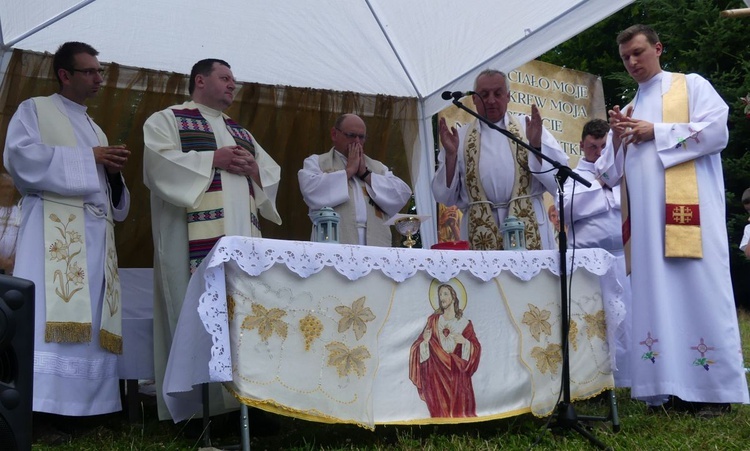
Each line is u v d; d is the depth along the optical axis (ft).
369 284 11.65
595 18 17.66
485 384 12.35
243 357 10.55
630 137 14.96
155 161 14.11
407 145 21.88
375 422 11.39
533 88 31.40
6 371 7.85
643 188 14.73
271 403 10.57
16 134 13.65
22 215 13.69
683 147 14.47
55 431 13.08
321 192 16.40
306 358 10.98
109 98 19.33
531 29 18.80
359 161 16.89
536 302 13.10
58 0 17.31
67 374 12.97
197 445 11.92
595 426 13.09
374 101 21.80
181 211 14.21
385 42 20.45
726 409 14.08
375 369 11.50
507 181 16.17
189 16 18.86
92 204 14.02
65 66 14.43
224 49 20.03
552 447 11.65
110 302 13.87
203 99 15.24
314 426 13.41
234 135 15.33
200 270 10.98
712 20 51.13
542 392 12.82
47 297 13.04
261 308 10.78
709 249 14.38
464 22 19.10
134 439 12.64
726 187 49.52
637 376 14.20
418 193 21.83
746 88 48.11
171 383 10.96
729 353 13.93
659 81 15.40
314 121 21.33
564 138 32.01
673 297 14.29
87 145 14.44
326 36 20.12
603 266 13.62
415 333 11.94
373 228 16.92
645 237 14.58
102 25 18.52
